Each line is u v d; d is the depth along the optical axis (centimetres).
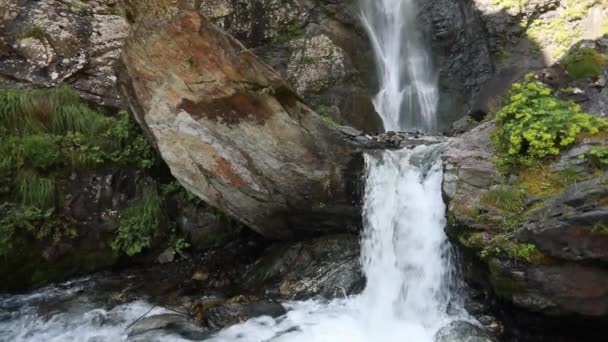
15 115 607
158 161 657
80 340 470
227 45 469
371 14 1148
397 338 451
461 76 1126
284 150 523
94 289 576
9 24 731
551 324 404
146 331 474
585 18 980
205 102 496
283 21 998
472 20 1128
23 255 548
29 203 559
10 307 529
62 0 788
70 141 614
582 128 435
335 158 541
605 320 369
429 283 481
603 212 349
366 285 522
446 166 470
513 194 416
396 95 1153
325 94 973
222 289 579
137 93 501
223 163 530
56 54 743
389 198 530
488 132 504
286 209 559
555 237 367
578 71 512
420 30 1200
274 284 553
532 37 1032
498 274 397
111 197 621
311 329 470
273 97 494
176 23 455
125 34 819
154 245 639
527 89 485
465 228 420
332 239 579
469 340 405
